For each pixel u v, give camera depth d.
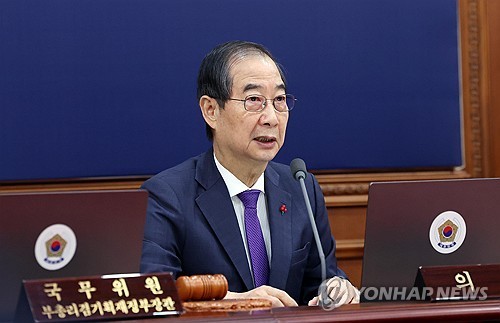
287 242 5.52
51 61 7.54
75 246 4.17
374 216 4.55
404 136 8.33
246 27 7.95
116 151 7.69
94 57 7.63
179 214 5.38
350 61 8.20
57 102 7.56
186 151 7.82
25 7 7.48
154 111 7.76
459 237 4.64
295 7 8.06
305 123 8.09
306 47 8.09
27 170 7.49
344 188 8.20
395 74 8.30
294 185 5.77
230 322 3.97
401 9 8.30
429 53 8.38
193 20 7.84
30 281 4.04
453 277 4.59
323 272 4.92
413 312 4.20
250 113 5.32
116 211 4.24
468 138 8.52
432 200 4.60
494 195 4.66
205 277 4.54
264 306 4.52
